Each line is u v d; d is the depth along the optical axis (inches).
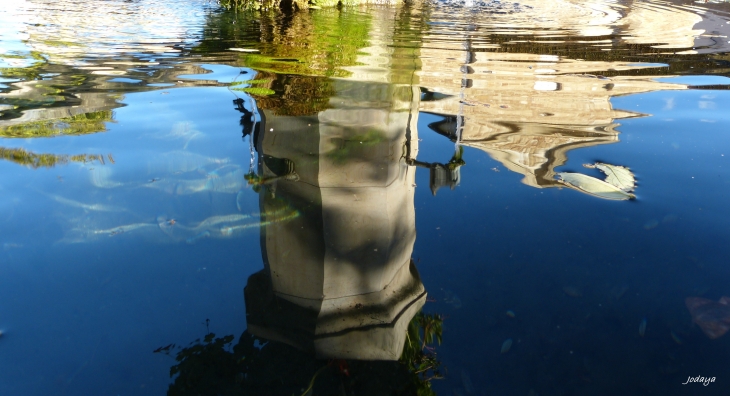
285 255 75.7
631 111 134.6
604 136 118.1
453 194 94.3
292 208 84.8
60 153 103.3
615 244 80.0
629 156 107.7
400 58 184.7
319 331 64.4
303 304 68.3
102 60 175.3
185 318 64.7
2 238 77.2
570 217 87.1
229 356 59.6
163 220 83.4
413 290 71.6
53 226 80.8
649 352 61.3
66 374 56.4
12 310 64.5
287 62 173.5
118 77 155.9
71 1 311.1
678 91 151.5
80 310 65.1
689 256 76.7
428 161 104.0
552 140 115.8
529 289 71.6
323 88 143.2
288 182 92.4
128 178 94.8
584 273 74.2
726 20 292.0
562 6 353.1
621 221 85.6
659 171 101.0
